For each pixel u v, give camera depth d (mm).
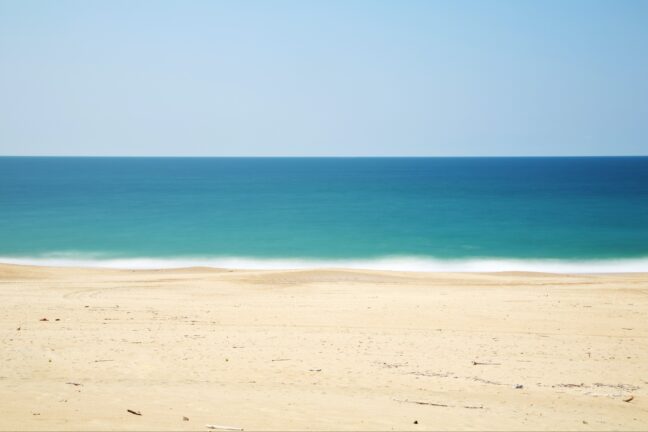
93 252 41469
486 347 15742
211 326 18047
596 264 37281
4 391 10414
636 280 29547
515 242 46156
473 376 13117
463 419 9539
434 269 35906
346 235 50125
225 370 13164
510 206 77062
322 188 118562
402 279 29531
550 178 162625
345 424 8906
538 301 22781
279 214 67062
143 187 121062
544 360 14586
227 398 10453
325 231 52656
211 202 83688
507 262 37875
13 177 167125
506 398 11438
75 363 13438
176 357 14172
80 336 16203
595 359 14758
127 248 43281
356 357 14531
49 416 8711
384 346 15695
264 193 103625
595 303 22391
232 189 115375
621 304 22156
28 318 18828
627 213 67938
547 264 37250
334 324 18547
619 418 10250
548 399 11508
